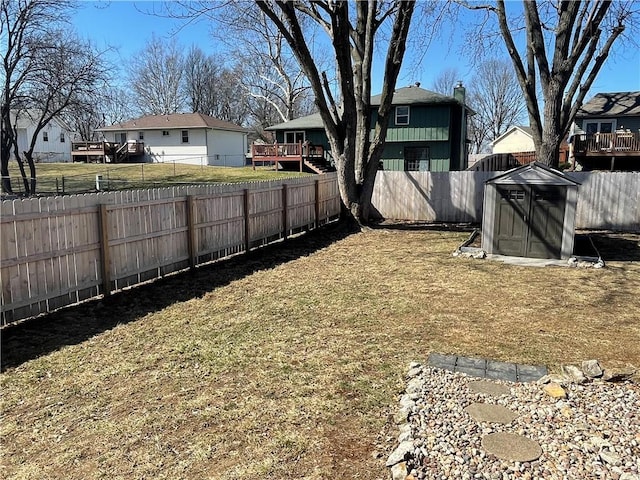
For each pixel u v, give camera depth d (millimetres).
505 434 3113
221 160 37250
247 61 35281
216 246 8742
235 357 4562
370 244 10797
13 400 3783
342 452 3045
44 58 19969
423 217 15164
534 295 6605
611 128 26047
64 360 4500
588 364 4109
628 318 5609
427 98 24609
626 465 2732
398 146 25359
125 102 46750
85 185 22969
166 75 53844
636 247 10398
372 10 11688
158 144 36500
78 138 48531
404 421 3346
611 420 3240
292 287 7121
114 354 4648
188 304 6258
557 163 12852
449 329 5309
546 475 2682
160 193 7293
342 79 11609
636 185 12789
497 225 9320
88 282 6156
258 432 3281
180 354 4648
